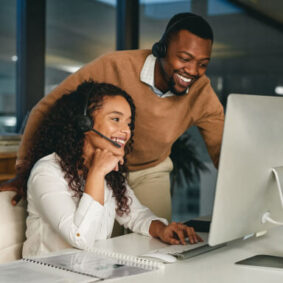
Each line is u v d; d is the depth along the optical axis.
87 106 1.53
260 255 1.30
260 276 1.12
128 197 1.70
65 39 4.10
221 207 1.17
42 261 1.20
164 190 2.35
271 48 4.43
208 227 1.65
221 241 1.20
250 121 1.21
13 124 3.77
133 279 1.08
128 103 1.56
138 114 2.06
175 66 1.81
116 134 1.51
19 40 3.76
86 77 2.07
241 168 1.20
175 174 4.21
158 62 1.95
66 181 1.50
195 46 1.77
